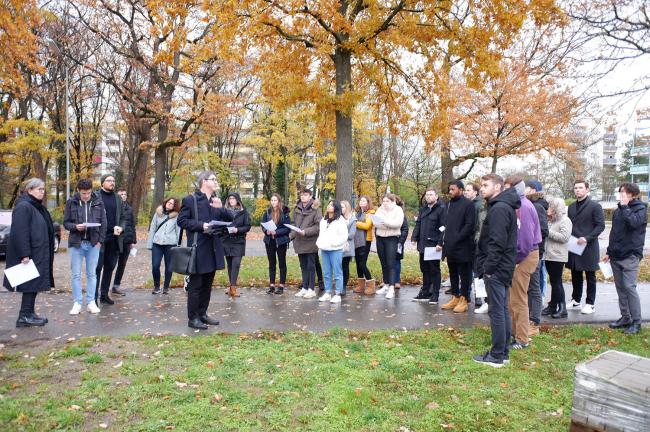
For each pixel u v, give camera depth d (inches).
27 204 242.8
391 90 499.8
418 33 394.9
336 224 314.5
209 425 137.6
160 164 940.6
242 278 397.4
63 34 879.7
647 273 452.8
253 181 1701.5
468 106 677.9
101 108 1269.7
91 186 276.4
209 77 845.8
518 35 418.6
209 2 349.4
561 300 279.3
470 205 281.7
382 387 166.4
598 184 2049.7
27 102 1085.8
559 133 585.0
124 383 167.2
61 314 275.9
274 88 453.7
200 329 242.7
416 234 338.6
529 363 195.2
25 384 165.9
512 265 192.1
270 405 150.8
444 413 147.6
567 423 142.3
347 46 398.9
